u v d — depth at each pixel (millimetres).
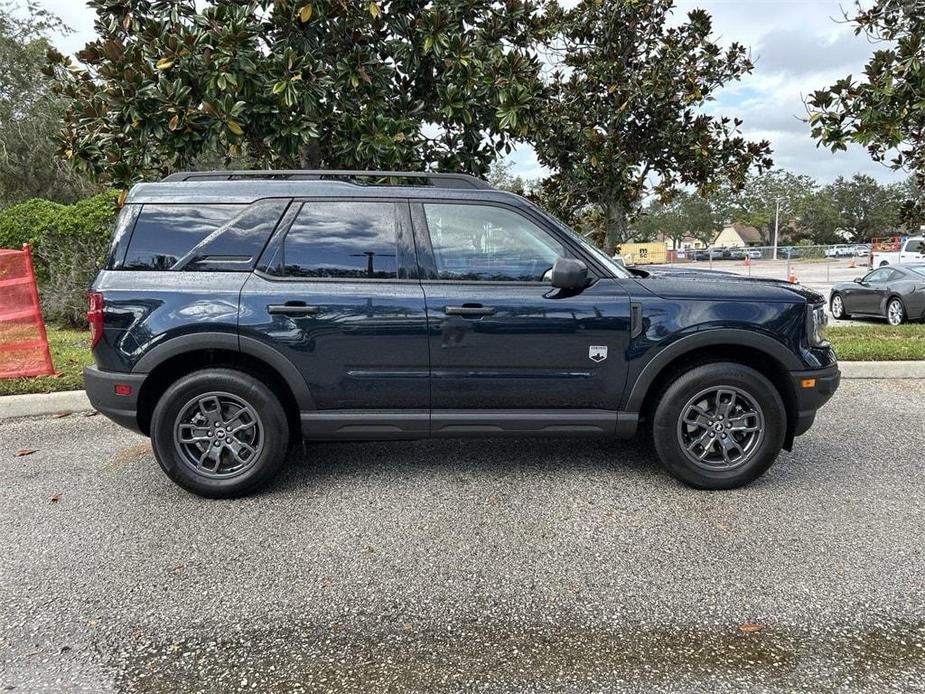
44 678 2238
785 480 3961
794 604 2627
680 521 3404
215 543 3221
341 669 2275
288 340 3596
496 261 3721
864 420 5211
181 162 5449
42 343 6281
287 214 3705
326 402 3699
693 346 3625
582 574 2887
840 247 35438
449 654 2350
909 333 9203
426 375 3668
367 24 5793
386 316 3602
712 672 2230
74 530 3375
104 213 9664
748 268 30906
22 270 6148
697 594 2711
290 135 5293
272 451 3713
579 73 8125
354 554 3098
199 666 2297
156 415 3645
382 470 4199
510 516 3492
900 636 2414
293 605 2672
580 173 7898
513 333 3617
